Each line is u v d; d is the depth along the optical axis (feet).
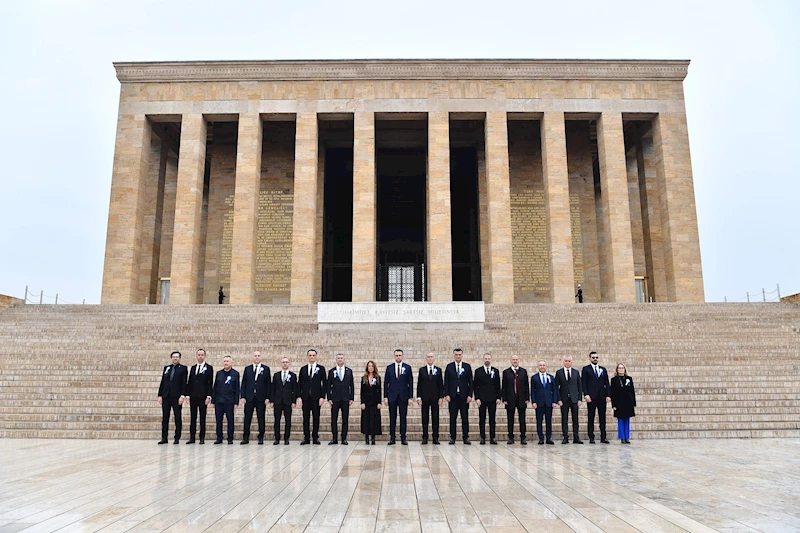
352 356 53.98
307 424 38.09
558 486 24.13
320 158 115.44
